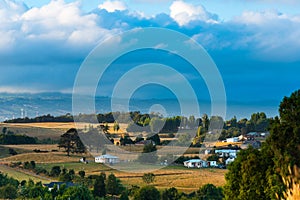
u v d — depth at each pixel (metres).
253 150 29.88
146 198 72.25
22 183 79.56
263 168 28.33
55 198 67.38
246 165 28.75
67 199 66.44
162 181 79.44
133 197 73.25
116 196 74.50
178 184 79.62
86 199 68.25
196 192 74.06
